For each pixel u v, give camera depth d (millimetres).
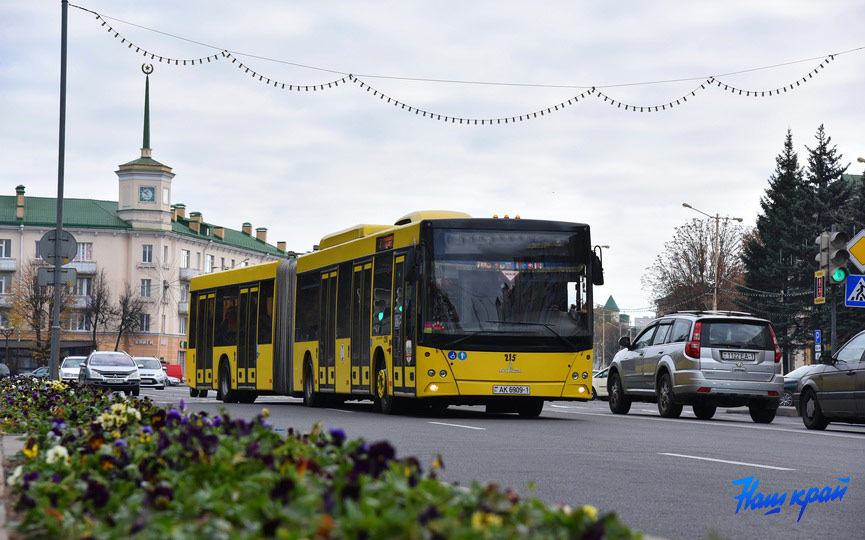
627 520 8273
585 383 20891
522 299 20766
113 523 5867
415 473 5723
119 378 43500
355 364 23562
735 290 87625
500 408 24953
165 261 117188
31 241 115750
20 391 22203
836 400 20219
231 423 8844
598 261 21312
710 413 25359
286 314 28125
